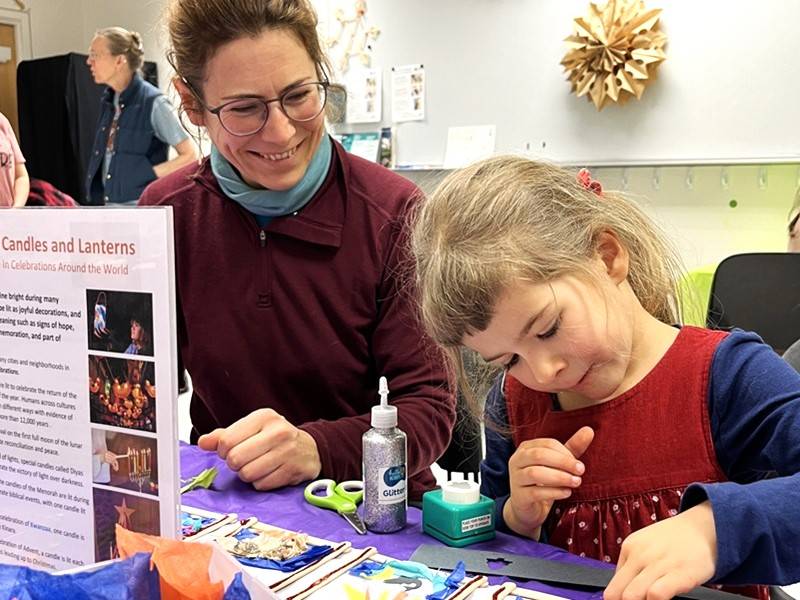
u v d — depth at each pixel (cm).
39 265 54
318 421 108
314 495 87
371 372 127
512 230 78
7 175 267
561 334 75
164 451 51
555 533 89
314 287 121
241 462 90
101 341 52
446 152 346
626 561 60
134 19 470
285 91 105
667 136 292
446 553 71
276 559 69
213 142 117
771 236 286
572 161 314
